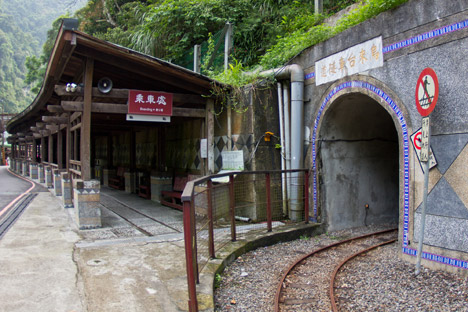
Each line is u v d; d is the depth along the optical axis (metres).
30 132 22.94
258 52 14.02
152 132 14.45
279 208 9.02
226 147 9.77
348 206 8.67
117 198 13.42
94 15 23.42
